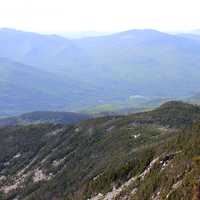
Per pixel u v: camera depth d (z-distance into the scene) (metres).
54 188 116.00
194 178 44.81
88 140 141.38
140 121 140.12
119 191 68.69
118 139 126.06
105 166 102.69
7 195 133.25
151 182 55.91
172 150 66.44
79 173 114.50
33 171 139.50
